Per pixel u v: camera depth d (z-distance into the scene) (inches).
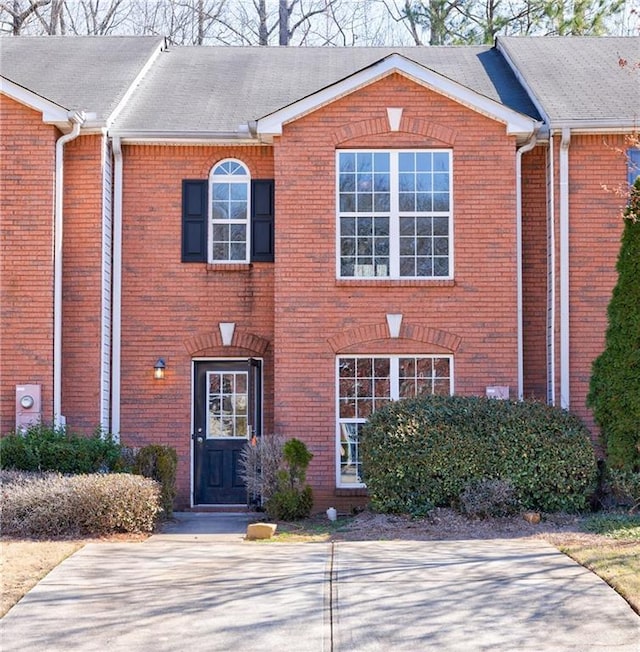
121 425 625.6
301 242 605.6
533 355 625.6
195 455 632.4
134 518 489.1
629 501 527.5
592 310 610.2
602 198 615.5
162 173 637.9
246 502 628.7
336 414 601.0
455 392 601.3
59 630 316.8
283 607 339.9
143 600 348.8
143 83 727.7
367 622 323.9
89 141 617.0
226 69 768.9
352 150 613.0
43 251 600.4
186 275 633.0
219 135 626.2
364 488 595.2
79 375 605.9
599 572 379.2
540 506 519.8
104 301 613.6
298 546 450.6
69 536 471.8
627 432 522.0
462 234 607.2
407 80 613.9
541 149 634.8
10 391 596.4
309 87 718.5
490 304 603.8
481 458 514.3
